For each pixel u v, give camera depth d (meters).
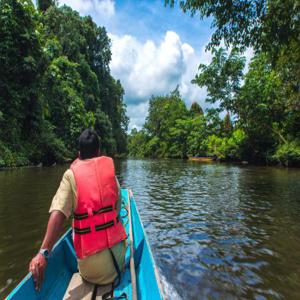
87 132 2.24
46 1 39.81
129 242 3.35
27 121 20.50
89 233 2.00
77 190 1.97
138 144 84.50
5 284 3.24
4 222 5.55
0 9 17.39
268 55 10.17
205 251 4.46
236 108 25.62
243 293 3.20
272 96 22.98
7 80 18.28
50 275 2.49
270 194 9.85
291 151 23.00
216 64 24.69
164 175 16.92
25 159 19.05
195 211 7.22
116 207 2.17
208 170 21.08
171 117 57.59
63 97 28.03
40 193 8.49
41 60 20.02
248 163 31.00
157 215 6.77
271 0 7.37
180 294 3.14
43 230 5.09
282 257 4.26
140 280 2.69
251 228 5.75
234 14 7.29
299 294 3.20
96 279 2.09
